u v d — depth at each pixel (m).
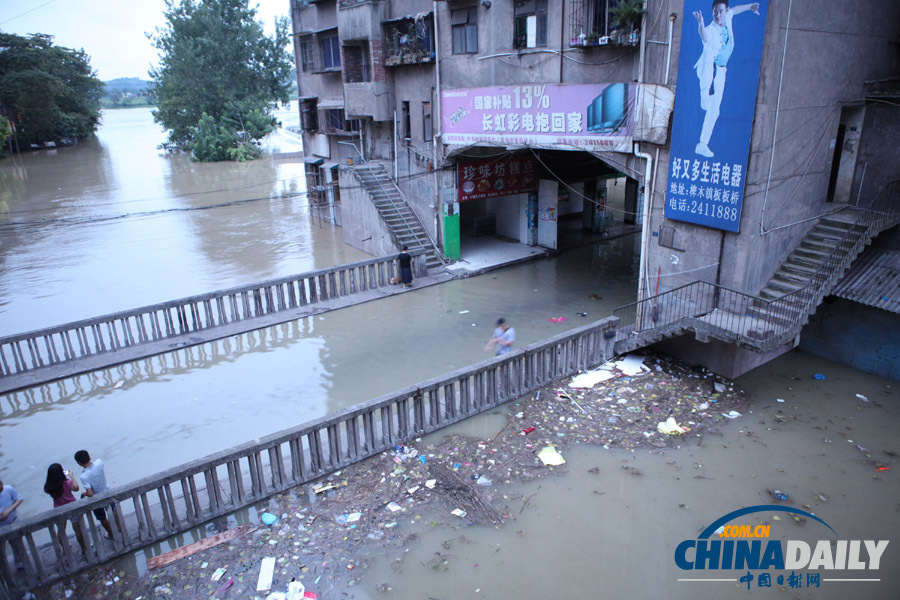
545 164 22.19
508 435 10.59
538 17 15.30
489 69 17.20
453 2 17.69
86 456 8.09
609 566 7.66
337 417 9.40
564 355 12.63
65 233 28.55
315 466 9.45
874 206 12.27
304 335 15.97
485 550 7.94
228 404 12.55
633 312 16.55
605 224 26.17
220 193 38.16
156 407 12.52
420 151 21.16
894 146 12.54
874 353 12.72
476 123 18.08
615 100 13.59
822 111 11.99
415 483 9.30
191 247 25.91
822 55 11.45
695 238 12.68
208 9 54.41
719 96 11.36
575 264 21.48
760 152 11.04
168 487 8.18
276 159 54.78
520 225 23.92
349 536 8.19
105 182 42.66
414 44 19.81
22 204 35.00
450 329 15.98
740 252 11.80
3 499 7.63
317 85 27.94
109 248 25.97
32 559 7.93
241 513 8.80
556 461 9.77
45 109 63.72
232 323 16.53
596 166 23.16
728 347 12.45
